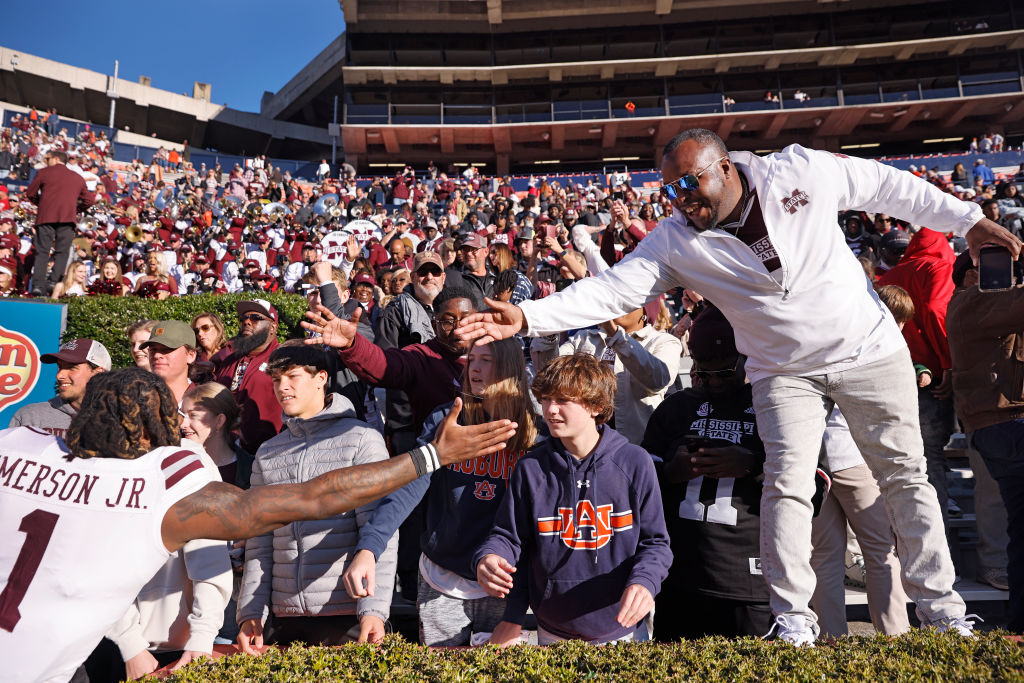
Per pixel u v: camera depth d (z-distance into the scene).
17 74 42.75
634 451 2.59
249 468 3.92
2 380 5.97
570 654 1.86
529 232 6.89
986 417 3.30
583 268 4.84
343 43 43.69
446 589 3.03
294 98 47.19
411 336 5.02
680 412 3.19
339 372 4.79
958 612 2.30
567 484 2.55
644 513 2.52
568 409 2.55
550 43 38.12
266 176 30.78
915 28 36.38
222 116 47.06
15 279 9.23
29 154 27.02
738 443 2.95
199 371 5.12
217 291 12.25
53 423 3.97
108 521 1.72
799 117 37.03
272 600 2.86
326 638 2.79
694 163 2.41
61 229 8.80
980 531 4.29
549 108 38.25
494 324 2.53
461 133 38.44
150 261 9.11
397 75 37.75
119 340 6.87
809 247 2.39
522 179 30.47
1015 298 3.14
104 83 44.41
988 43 35.66
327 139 49.75
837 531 3.47
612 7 36.59
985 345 3.30
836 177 2.46
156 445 1.89
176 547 1.79
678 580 2.96
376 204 26.00
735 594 2.85
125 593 1.75
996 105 36.12
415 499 2.76
